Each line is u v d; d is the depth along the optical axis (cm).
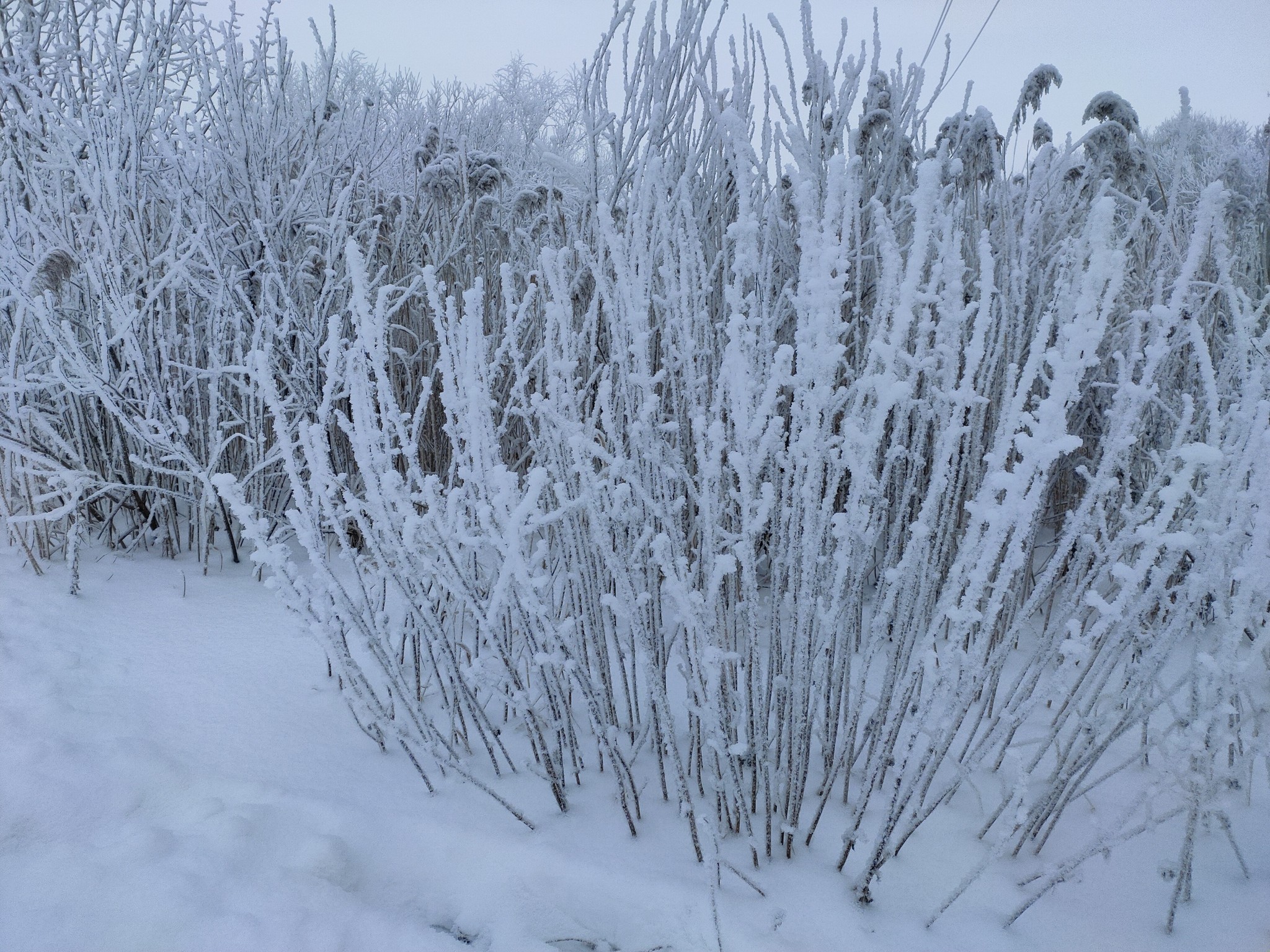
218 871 143
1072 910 141
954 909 142
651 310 217
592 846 157
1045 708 199
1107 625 133
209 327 297
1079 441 111
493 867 152
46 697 193
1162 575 136
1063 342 121
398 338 334
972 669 131
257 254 321
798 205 134
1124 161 253
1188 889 140
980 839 159
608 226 151
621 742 195
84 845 150
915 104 243
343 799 167
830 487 142
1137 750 184
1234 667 130
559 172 281
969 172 244
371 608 180
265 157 329
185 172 300
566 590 200
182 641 234
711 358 174
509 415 283
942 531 171
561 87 1279
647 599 168
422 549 161
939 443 142
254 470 272
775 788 164
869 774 146
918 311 186
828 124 235
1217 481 138
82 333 311
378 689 213
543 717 174
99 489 299
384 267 302
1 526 311
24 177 312
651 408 153
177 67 347
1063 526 268
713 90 210
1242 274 262
